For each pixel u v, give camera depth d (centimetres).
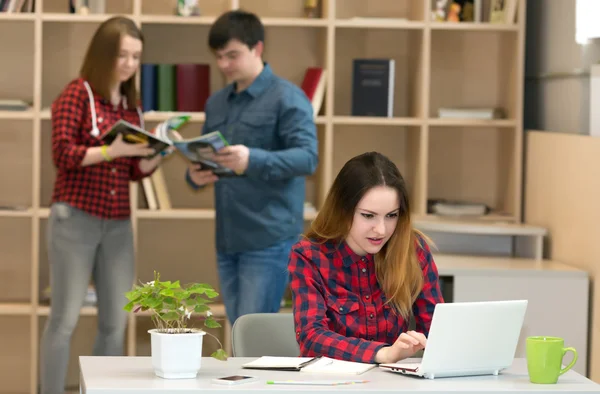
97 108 451
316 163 446
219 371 247
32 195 572
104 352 468
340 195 285
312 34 579
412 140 568
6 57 565
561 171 481
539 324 436
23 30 565
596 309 430
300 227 459
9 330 581
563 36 510
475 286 435
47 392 457
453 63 583
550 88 534
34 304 536
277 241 450
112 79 451
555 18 526
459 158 588
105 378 235
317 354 270
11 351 582
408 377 243
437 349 240
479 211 552
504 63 569
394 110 584
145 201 548
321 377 240
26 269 577
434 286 299
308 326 277
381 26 537
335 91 583
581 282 436
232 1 533
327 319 284
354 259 291
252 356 304
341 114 583
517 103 544
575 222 458
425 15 538
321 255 291
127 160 461
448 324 239
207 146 420
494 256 496
